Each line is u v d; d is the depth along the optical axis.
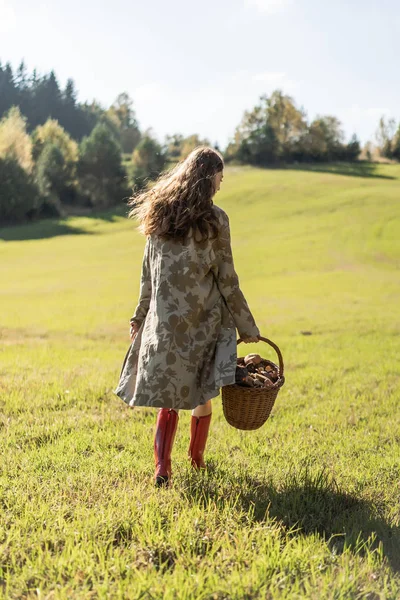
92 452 4.52
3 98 185.12
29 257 47.34
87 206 92.25
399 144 136.62
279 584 2.53
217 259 3.77
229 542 2.89
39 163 90.88
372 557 2.81
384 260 42.56
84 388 6.95
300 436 5.34
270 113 127.56
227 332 3.79
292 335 15.45
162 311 3.71
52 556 2.76
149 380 3.67
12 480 3.70
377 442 5.32
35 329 15.77
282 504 3.43
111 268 40.44
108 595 2.40
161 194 3.76
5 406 5.95
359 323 17.53
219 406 6.75
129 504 3.28
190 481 3.79
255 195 77.94
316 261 41.09
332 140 131.88
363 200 70.44
